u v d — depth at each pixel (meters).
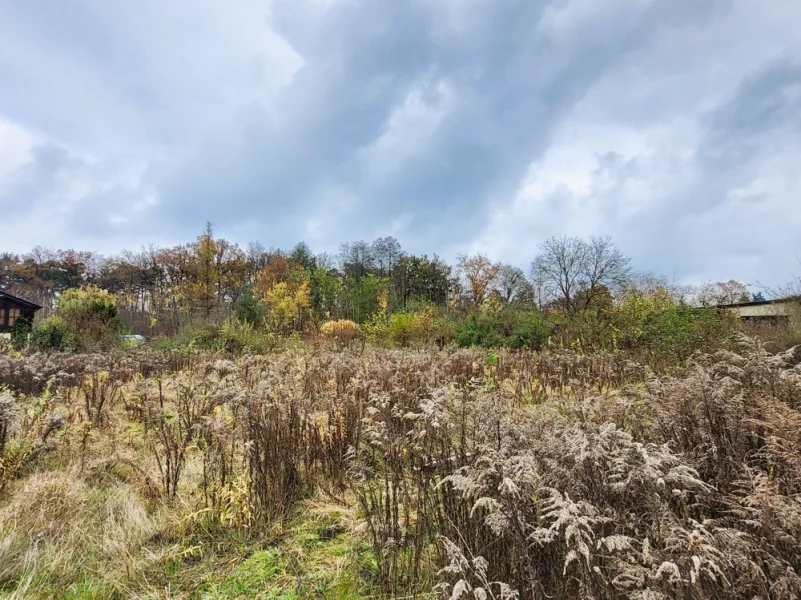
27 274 42.06
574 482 2.14
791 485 2.22
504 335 14.80
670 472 1.90
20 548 2.70
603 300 21.44
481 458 2.20
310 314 23.67
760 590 1.63
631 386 4.45
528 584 1.85
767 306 10.66
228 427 3.90
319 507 3.40
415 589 2.38
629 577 1.70
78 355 10.41
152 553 2.77
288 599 2.40
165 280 42.38
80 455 4.14
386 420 3.81
